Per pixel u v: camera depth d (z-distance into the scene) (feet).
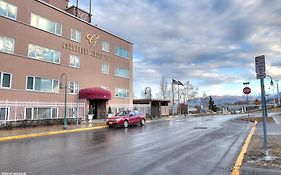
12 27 78.79
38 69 85.97
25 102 80.28
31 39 84.43
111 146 40.27
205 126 77.51
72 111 96.78
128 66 135.74
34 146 40.75
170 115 167.73
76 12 115.14
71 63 99.66
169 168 25.62
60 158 30.81
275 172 22.18
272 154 28.86
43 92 86.94
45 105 86.84
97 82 112.47
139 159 30.04
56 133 61.26
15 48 79.20
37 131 61.21
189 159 29.84
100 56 115.44
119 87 127.03
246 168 23.61
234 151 34.71
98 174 23.57
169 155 32.35
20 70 80.12
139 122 84.48
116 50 127.03
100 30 116.78
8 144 43.39
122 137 52.42
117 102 124.47
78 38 104.06
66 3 120.16
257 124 76.54
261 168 23.43
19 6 81.35
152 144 42.01
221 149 36.40
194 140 46.26
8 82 76.54
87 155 32.73
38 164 27.55
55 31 93.71
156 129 70.13
